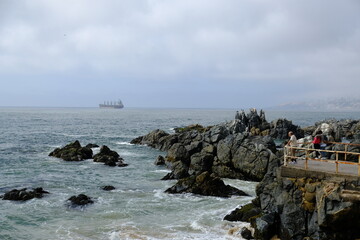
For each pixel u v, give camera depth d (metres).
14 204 24.08
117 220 21.11
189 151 40.12
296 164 17.69
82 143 65.25
